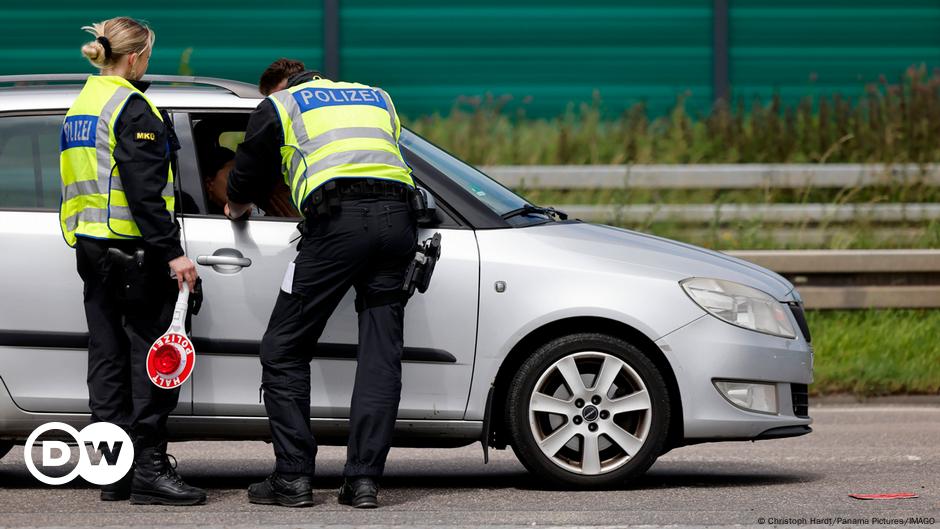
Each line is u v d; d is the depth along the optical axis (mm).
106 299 20656
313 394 21781
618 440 22000
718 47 64188
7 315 21594
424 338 21719
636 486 22891
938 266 36688
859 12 64312
